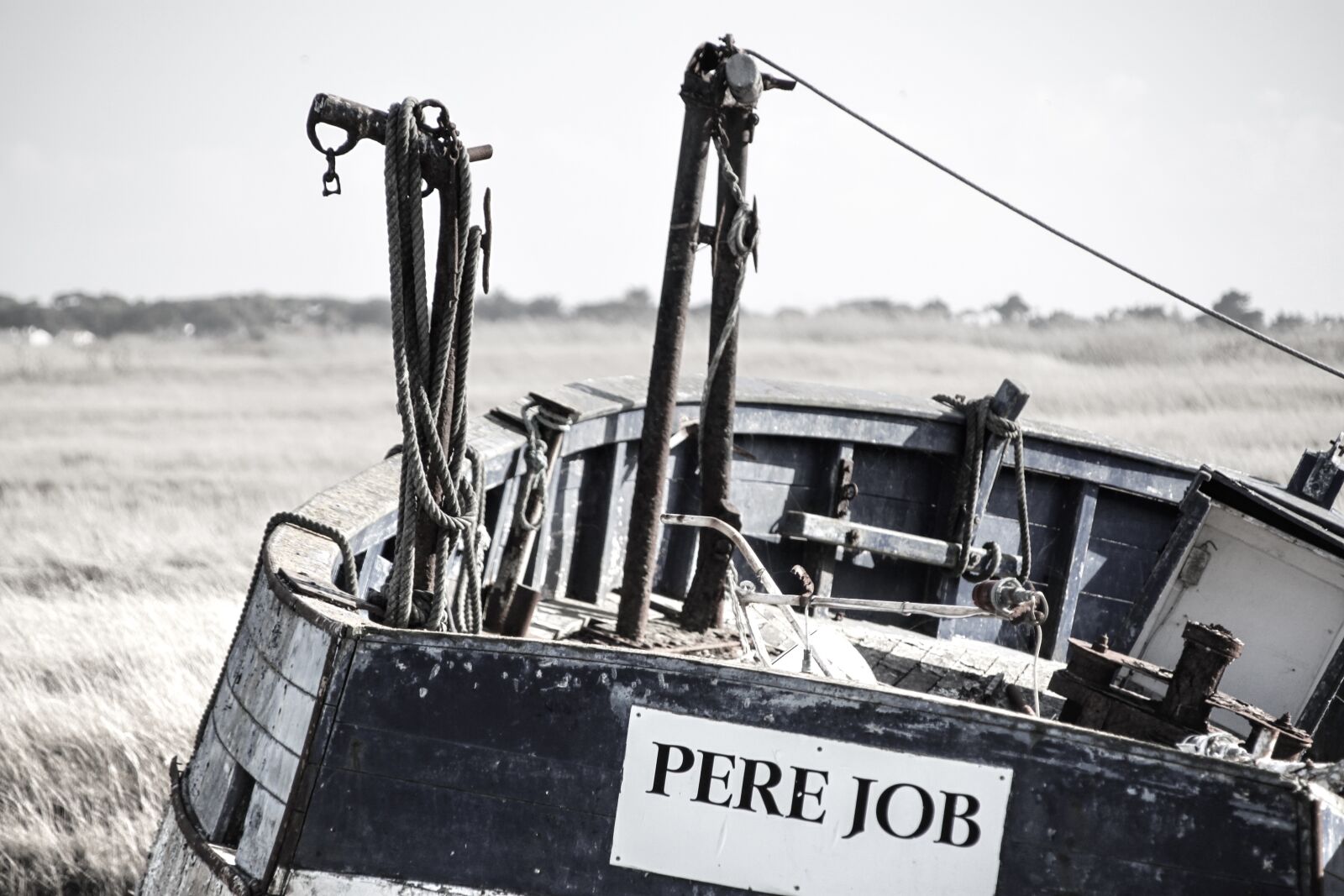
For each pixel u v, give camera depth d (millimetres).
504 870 13234
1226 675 21844
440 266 16141
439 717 13453
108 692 33531
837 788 13047
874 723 13055
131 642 38281
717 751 13164
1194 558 22172
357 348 175875
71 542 56406
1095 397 130375
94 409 118625
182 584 48406
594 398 24062
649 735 13234
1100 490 27938
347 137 15680
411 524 15766
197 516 67062
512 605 20484
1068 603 27094
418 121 15891
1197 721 15938
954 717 12992
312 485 82625
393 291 15586
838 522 25406
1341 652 20578
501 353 162500
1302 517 20672
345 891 13312
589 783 13250
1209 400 128500
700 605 22344
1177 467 27484
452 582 20516
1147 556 28328
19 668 34781
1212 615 22125
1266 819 12672
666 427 21328
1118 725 16453
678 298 21219
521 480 22609
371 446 103750
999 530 27375
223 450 96438
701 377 28844
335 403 130625
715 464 22188
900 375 148875
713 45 21203
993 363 154875
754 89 20625
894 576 27234
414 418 15906
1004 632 26781
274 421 115750
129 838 27031
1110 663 17000
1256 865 12625
